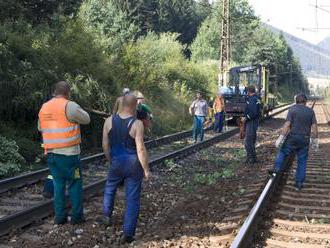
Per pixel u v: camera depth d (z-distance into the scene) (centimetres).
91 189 988
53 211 837
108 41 2538
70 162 757
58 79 1652
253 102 1448
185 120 2941
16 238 706
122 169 717
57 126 751
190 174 1302
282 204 902
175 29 8200
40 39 1831
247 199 941
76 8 2484
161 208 920
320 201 945
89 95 1769
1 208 873
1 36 1634
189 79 3703
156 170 1307
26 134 1555
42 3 2262
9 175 1189
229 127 2916
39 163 1397
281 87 11169
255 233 712
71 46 1956
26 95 1517
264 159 1538
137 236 734
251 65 3050
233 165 1440
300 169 1061
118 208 885
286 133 1058
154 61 2895
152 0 7662
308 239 709
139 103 1047
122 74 2450
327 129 2769
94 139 1733
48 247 673
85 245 686
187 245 677
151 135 2133
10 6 2002
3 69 1495
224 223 787
